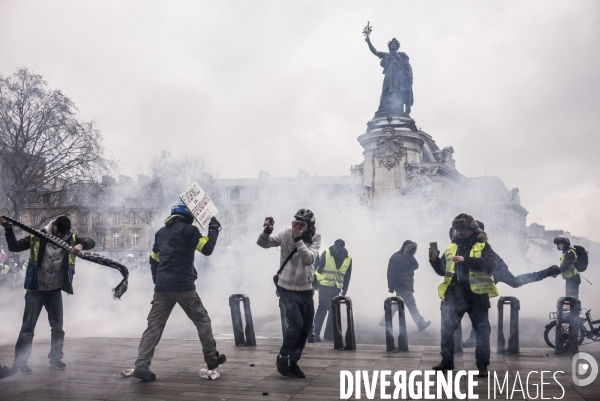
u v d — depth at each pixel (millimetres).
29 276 7242
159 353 8750
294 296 7055
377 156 25422
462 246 7297
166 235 6914
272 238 7152
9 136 46531
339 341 9234
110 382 6645
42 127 47156
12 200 46688
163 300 6859
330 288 10680
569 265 10266
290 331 6953
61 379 6809
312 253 6969
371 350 9156
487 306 7160
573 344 8586
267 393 6020
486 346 7039
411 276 12141
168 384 6547
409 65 26344
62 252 7496
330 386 6465
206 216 6973
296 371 6941
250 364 7820
